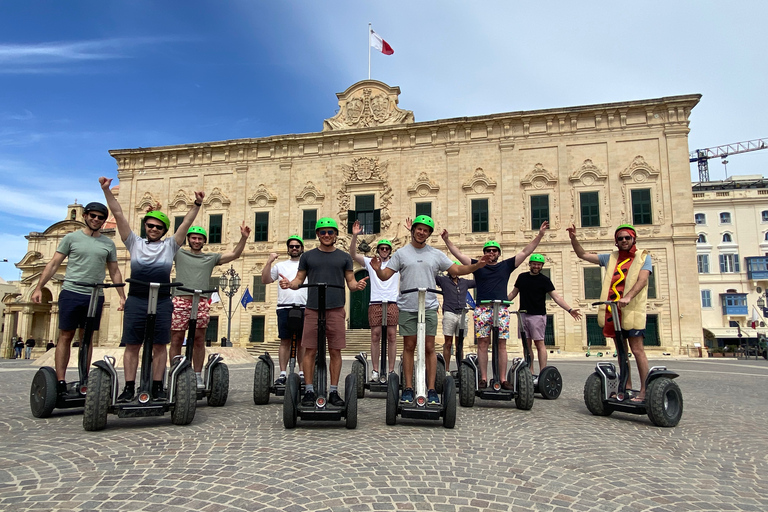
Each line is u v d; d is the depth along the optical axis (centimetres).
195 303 668
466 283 1025
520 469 440
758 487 404
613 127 3127
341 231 3434
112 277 754
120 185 3828
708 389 1152
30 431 571
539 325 968
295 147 3609
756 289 4991
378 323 945
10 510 321
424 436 566
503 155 3256
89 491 361
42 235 4241
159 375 645
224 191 3688
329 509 333
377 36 3647
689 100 3006
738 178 5925
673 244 2961
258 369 823
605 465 461
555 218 3134
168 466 426
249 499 348
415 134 3416
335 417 594
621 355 722
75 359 1822
